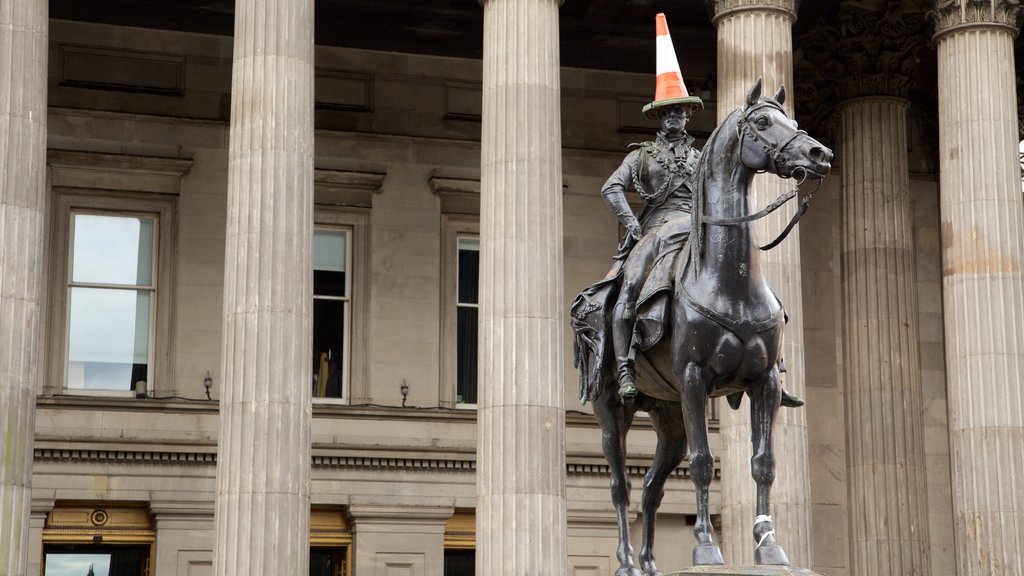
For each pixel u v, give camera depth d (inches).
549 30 1669.5
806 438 1685.5
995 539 1704.0
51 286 2049.7
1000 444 1715.1
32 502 1957.4
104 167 2089.1
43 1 1590.8
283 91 1581.0
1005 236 1755.7
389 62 2214.6
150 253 2105.1
